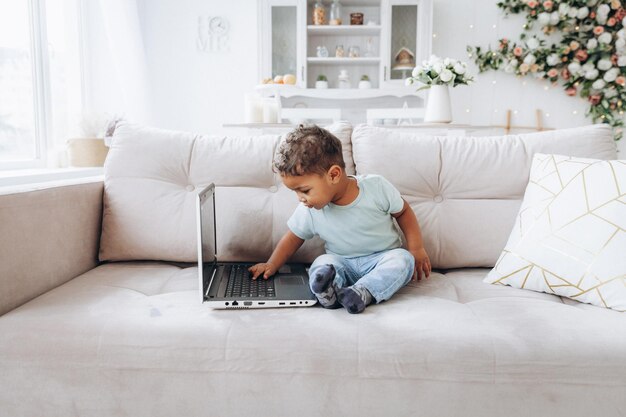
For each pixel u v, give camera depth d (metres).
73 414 0.90
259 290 1.09
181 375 0.88
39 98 2.33
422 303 1.05
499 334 0.89
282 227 1.36
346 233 1.23
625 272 1.02
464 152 1.41
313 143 1.10
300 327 0.92
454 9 3.82
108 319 0.94
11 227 1.03
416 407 0.87
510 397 0.86
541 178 1.27
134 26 2.97
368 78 3.77
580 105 3.83
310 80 3.85
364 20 3.77
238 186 1.41
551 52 3.70
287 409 0.88
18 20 2.22
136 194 1.37
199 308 1.01
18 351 0.88
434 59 2.72
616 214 1.09
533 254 1.16
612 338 0.88
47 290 1.14
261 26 3.58
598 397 0.85
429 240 1.36
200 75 3.87
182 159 1.42
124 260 1.39
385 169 1.38
